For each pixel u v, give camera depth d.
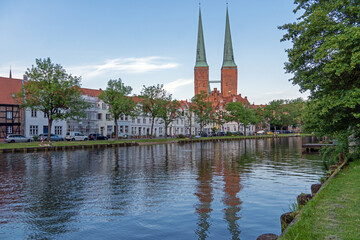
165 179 18.61
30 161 28.91
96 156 34.22
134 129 85.62
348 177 12.80
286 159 30.38
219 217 11.06
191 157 32.53
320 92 16.33
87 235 9.44
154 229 9.91
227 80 164.00
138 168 23.56
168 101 65.88
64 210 11.93
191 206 12.47
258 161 28.48
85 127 72.44
